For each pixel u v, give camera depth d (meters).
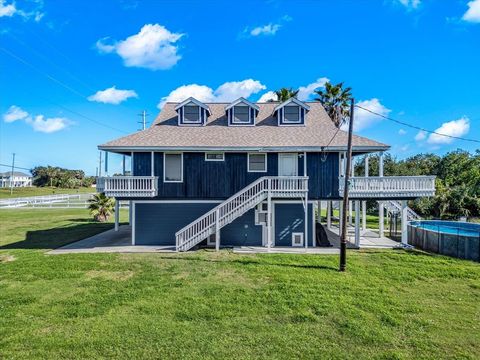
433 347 6.95
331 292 10.11
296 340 7.17
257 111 20.03
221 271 12.46
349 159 12.70
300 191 16.66
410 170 36.94
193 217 18.20
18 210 40.16
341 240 12.56
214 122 20.08
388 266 13.19
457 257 14.83
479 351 6.82
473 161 37.22
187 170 18.17
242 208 16.59
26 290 10.29
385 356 6.56
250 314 8.50
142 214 18.17
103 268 12.84
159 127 19.47
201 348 6.81
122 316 8.35
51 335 7.35
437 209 29.56
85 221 29.61
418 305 9.21
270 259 14.39
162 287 10.56
